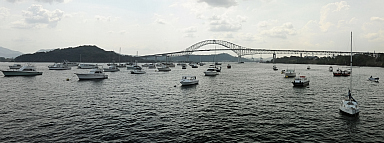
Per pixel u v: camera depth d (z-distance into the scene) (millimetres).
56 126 22031
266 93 42875
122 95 39562
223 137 19625
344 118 25328
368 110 29141
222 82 62875
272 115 26594
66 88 47781
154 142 18422
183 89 47719
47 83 56500
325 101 35094
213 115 26500
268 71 125938
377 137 19734
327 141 18859
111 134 20062
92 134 20016
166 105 31672
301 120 24578
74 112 27266
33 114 26172
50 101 33688
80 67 140875
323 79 73625
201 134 20281
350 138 19531
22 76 76062
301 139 19266
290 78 77250
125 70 124125
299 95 40625
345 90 47312
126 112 27547
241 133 20609
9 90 44125
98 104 31891
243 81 66125
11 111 27406
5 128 21266
